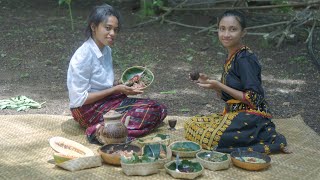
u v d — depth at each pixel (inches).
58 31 349.4
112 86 175.9
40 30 350.3
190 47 319.9
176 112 213.8
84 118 173.0
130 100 174.4
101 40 165.9
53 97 229.3
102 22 163.3
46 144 165.5
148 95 235.9
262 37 338.6
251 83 155.2
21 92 234.8
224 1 373.7
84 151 152.0
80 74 166.4
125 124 166.7
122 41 328.8
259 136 158.1
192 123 167.6
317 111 214.1
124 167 139.2
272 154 159.0
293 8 379.9
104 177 138.3
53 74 265.3
